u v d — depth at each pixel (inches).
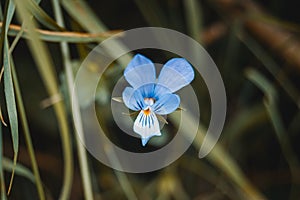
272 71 13.9
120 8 14.1
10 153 13.6
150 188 13.2
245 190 11.8
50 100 12.9
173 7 13.9
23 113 10.2
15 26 10.5
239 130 13.5
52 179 14.0
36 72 13.5
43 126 13.6
